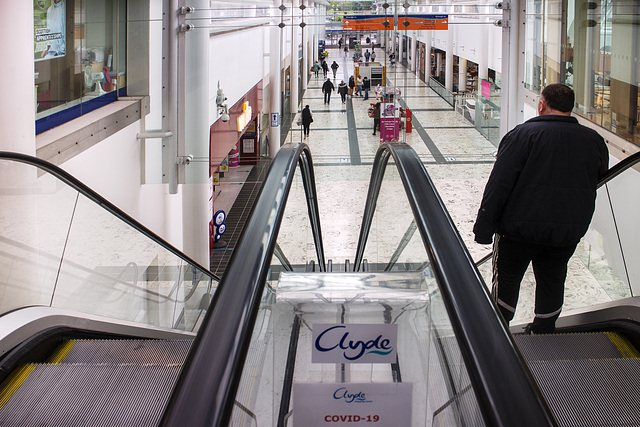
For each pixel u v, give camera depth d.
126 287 4.58
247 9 8.74
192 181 7.96
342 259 8.18
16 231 3.32
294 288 1.80
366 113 9.14
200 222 8.12
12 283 3.22
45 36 5.76
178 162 7.89
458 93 8.74
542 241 2.73
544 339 2.81
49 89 5.85
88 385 2.54
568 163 2.68
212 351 1.25
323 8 8.80
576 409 2.12
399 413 1.65
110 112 6.71
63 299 3.68
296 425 1.64
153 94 7.72
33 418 2.35
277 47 8.98
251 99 9.16
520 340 2.82
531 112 8.12
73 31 6.34
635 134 6.05
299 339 1.73
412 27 8.73
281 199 2.21
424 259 2.00
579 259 3.92
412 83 8.93
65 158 5.50
